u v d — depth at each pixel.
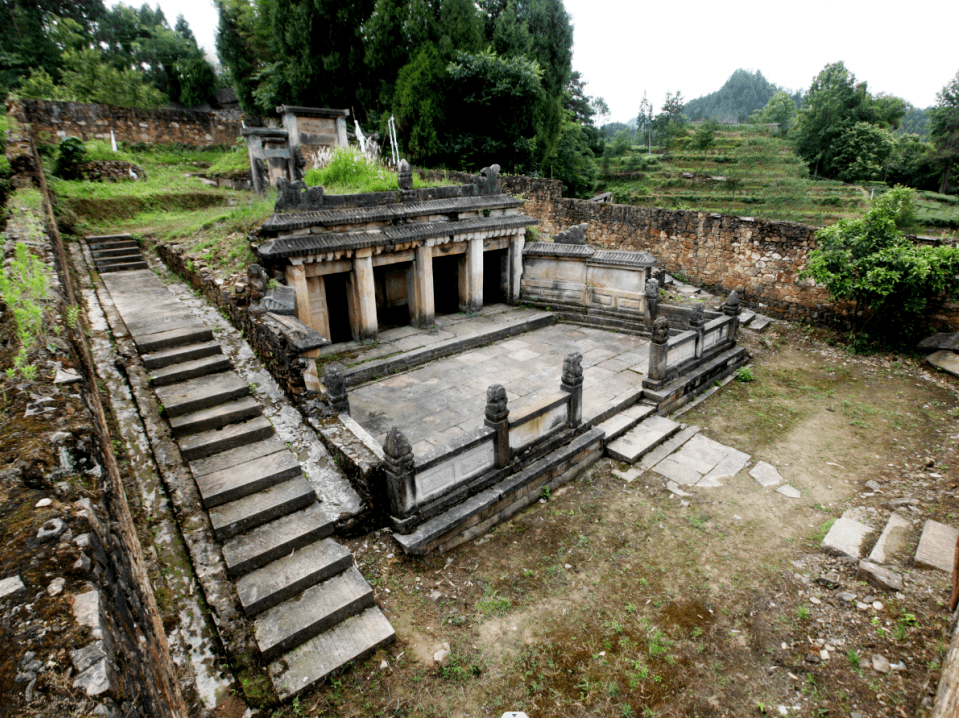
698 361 9.59
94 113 21.30
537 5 21.81
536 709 4.11
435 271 13.16
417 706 4.07
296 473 5.71
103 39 33.97
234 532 4.97
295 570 4.75
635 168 42.47
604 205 16.88
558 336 11.41
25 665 1.76
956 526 5.73
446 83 18.86
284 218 8.75
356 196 9.76
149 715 2.02
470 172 20.45
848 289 10.46
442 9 19.19
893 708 4.03
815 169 42.00
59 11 32.62
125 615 2.37
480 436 5.95
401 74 18.72
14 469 2.79
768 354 11.37
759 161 40.91
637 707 4.13
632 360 9.98
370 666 4.32
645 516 6.39
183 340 7.62
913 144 41.34
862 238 10.32
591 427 7.59
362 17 19.70
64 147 16.69
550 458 6.79
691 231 14.92
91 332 7.87
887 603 4.90
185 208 16.02
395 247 10.17
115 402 6.37
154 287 10.08
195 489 5.39
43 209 10.59
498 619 4.89
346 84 21.03
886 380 10.00
